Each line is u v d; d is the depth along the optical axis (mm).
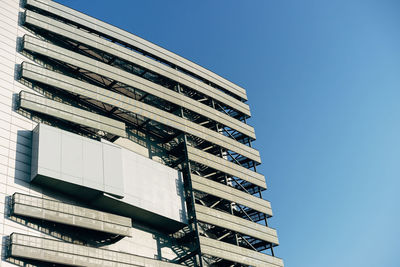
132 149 83812
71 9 86062
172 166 88875
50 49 78625
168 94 91312
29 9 81500
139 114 84562
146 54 95125
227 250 82812
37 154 67375
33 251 59969
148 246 77625
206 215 83562
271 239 92062
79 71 82812
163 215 79062
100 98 80188
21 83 73438
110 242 71875
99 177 72250
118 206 74500
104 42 87250
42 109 72062
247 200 92938
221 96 103625
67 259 62531
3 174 64250
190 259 82312
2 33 75312
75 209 67312
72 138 72125
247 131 104000
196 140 96500
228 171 92938
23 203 62688
